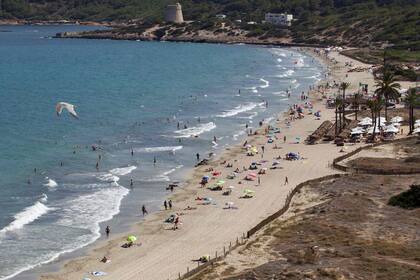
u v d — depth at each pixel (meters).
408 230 109.25
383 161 164.62
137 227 124.88
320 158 175.38
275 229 115.88
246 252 104.44
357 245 101.94
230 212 132.25
